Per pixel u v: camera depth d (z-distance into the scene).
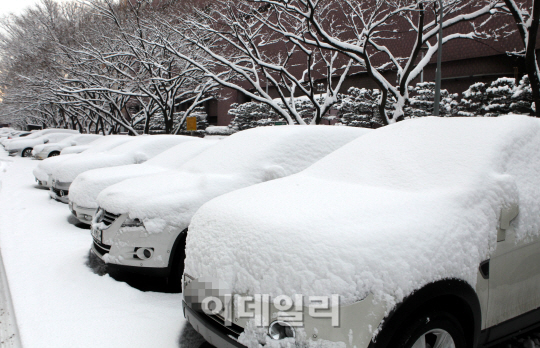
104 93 22.16
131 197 4.00
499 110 18.83
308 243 2.09
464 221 2.28
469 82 23.84
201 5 19.08
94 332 3.05
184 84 22.97
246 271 2.20
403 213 2.27
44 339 2.95
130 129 22.75
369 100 25.41
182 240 3.84
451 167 2.62
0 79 30.06
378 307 1.94
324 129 4.78
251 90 36.31
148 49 18.97
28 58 24.72
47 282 4.08
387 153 3.09
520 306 2.53
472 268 2.22
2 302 3.73
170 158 6.64
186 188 4.14
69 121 38.75
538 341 2.92
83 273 4.34
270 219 2.34
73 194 6.14
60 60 22.92
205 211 2.86
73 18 22.81
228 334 2.23
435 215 2.25
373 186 2.79
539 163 2.75
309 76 14.40
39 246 5.38
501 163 2.59
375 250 2.03
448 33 23.73
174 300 3.67
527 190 2.59
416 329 2.01
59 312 3.40
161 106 20.44
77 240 5.70
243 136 5.12
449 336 2.15
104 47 20.66
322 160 3.54
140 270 3.78
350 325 1.92
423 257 2.07
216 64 17.86
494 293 2.36
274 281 2.07
